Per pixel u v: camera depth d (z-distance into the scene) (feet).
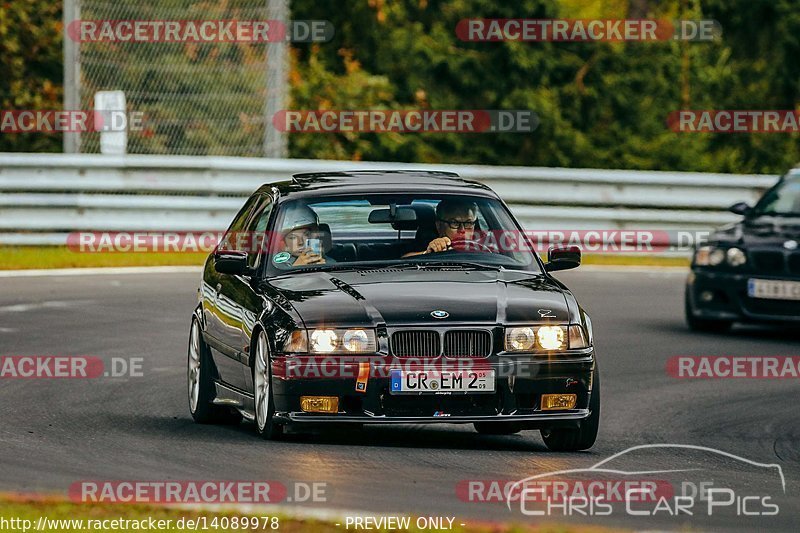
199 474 86.58
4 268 203.10
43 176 225.35
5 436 100.42
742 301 166.20
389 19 342.03
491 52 334.24
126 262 214.28
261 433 99.25
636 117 345.31
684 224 250.78
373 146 314.35
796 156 366.63
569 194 250.16
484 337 95.25
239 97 275.39
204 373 110.93
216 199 231.09
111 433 102.89
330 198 109.29
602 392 130.11
